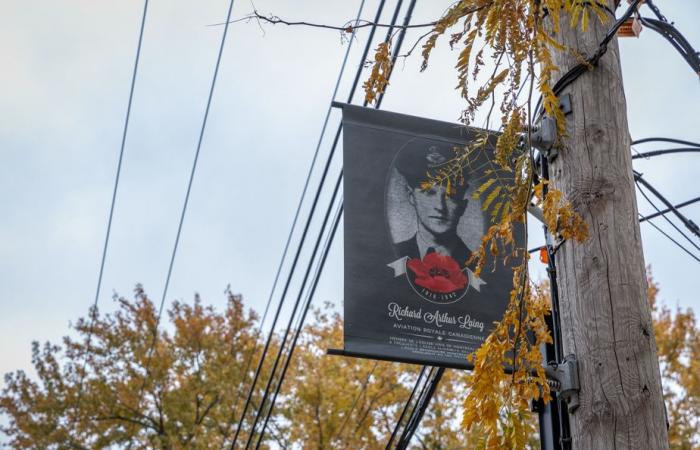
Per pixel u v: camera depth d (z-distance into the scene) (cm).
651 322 473
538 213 538
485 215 704
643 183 874
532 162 483
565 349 480
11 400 2511
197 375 2500
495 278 691
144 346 2597
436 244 695
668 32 783
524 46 488
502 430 451
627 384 453
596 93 521
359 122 727
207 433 2248
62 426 2478
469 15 511
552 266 574
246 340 2577
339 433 1942
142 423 2470
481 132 555
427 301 677
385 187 707
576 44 533
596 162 503
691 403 2092
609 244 482
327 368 2067
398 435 2000
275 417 2192
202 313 2641
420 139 728
